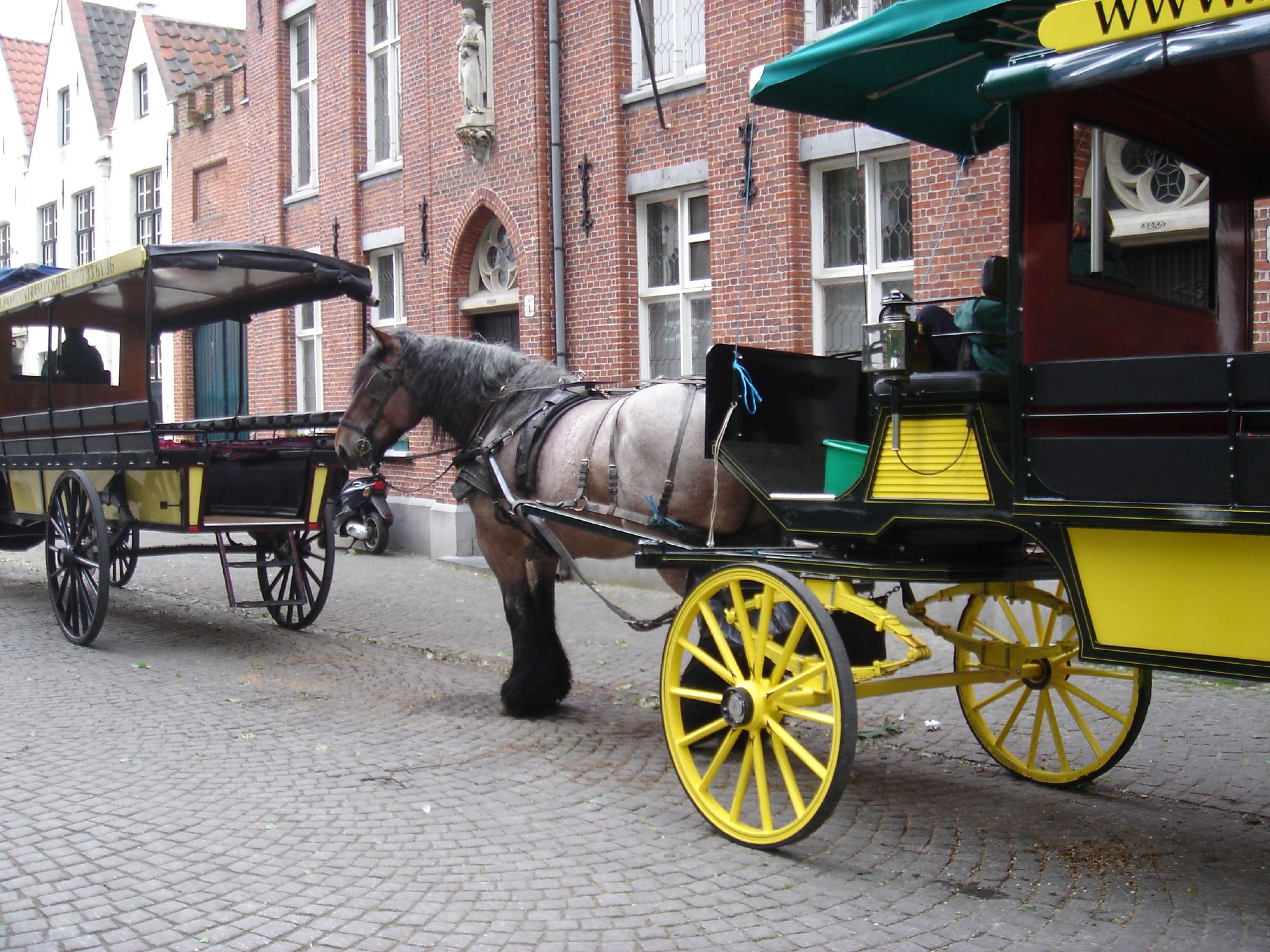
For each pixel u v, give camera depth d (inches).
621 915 153.1
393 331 279.9
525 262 478.3
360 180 593.9
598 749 232.4
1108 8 133.3
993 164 319.6
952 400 157.4
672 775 215.3
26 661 319.3
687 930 148.5
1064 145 153.3
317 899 158.1
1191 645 135.0
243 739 237.9
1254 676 129.7
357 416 278.5
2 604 423.5
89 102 885.8
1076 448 142.9
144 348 413.4
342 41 593.6
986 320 173.3
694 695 187.2
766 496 183.6
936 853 174.4
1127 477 138.0
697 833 184.1
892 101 208.1
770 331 386.3
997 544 185.2
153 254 312.0
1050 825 187.0
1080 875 165.9
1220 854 173.9
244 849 175.8
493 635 361.4
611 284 449.7
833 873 167.2
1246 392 127.8
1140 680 192.7
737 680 180.5
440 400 263.7
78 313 402.0
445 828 185.5
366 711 264.1
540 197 470.0
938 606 334.6
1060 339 153.3
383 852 174.7
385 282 596.4
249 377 681.0
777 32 376.2
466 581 466.6
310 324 642.2
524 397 254.1
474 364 261.4
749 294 392.5
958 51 187.8
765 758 224.8
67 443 369.7
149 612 405.4
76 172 910.4
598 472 226.8
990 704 258.2
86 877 165.5
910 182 356.8
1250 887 161.3
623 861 171.9
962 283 329.4
